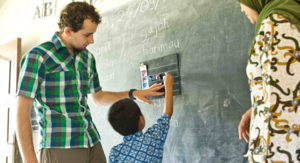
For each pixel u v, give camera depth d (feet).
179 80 6.09
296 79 2.57
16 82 9.70
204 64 5.69
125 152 4.31
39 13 10.36
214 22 5.58
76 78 5.00
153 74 6.59
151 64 6.64
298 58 2.59
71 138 4.75
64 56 4.95
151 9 6.77
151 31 6.73
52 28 9.76
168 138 6.26
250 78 3.02
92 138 5.08
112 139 7.51
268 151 2.60
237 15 5.24
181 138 6.02
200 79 5.75
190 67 5.92
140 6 7.05
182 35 6.10
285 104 2.56
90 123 5.15
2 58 10.44
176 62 6.13
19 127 4.35
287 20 2.67
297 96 2.56
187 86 5.96
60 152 4.69
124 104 4.47
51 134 4.71
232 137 5.22
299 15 2.67
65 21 4.74
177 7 6.23
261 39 2.87
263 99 2.75
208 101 5.61
